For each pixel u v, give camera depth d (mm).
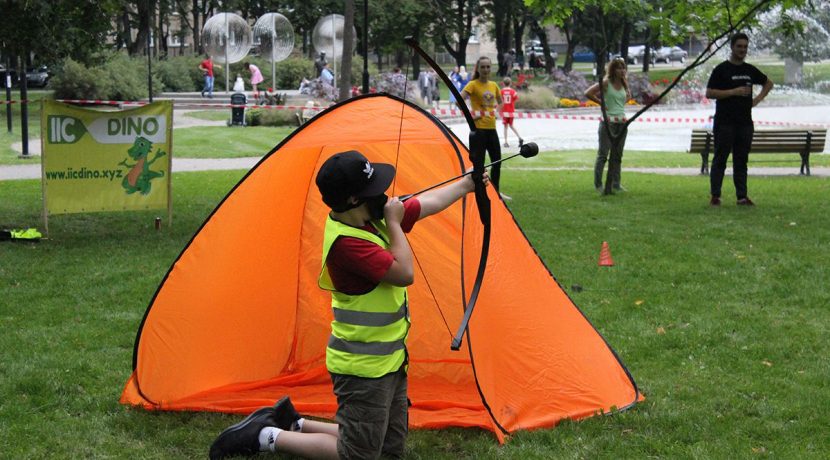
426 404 4980
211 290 5184
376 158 5375
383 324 3848
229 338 5297
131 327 6527
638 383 5293
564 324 5004
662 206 11664
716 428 4613
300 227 5508
